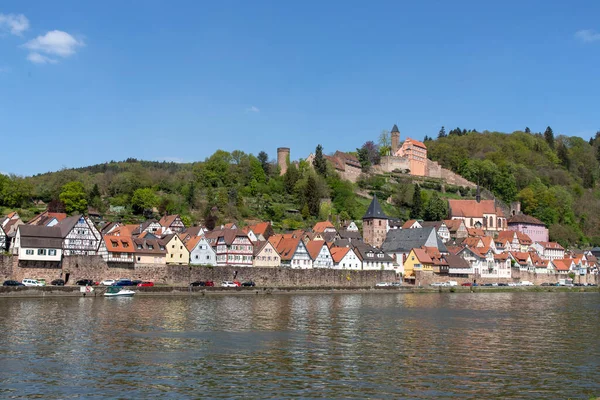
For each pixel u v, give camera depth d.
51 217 176.12
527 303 137.75
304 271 166.12
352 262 188.50
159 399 50.47
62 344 70.81
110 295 124.25
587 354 70.88
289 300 130.38
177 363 62.72
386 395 52.34
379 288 167.50
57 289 120.12
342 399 51.12
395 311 111.88
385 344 75.38
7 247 149.25
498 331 87.94
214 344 73.19
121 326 84.44
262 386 54.62
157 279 148.00
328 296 146.12
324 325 90.62
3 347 68.38
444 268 194.62
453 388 54.78
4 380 55.06
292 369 61.00
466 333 85.38
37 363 61.47
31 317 89.88
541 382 57.34
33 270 134.75
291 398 51.22
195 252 164.88
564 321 101.31
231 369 60.62
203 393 52.28
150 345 71.69
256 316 99.38
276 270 161.38
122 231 187.12
